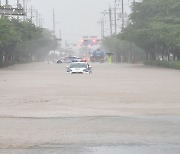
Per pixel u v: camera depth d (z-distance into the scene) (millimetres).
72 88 40375
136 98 31391
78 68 70625
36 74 67062
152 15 103312
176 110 24859
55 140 16438
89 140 16406
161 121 20922
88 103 28406
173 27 85562
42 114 23438
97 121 21062
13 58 135500
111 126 19547
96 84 45500
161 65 103312
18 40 104812
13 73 70438
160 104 27719
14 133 17922
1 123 20531
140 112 24109
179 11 94000
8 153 14352
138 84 45219
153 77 57469
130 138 16719
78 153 14320
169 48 92562
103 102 28953
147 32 98688
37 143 15906
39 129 18859
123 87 41281
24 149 14938
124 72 72875
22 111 24609
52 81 50469
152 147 15094
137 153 14219
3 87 41750
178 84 44812
